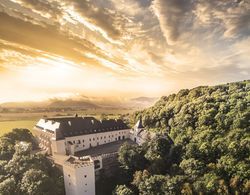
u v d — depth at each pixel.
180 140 111.25
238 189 80.81
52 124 121.62
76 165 82.69
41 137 128.25
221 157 94.75
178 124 126.94
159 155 101.12
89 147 125.94
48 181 81.62
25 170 86.25
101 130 132.88
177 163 102.69
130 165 100.25
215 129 110.69
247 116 108.62
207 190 80.75
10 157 101.06
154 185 83.44
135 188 91.88
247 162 88.81
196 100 140.38
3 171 88.12
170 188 80.62
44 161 94.88
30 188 76.56
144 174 90.12
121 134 143.12
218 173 88.44
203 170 90.06
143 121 148.50
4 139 115.06
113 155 108.75
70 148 112.88
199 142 105.69
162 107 160.12
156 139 109.88
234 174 86.62
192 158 96.25
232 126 107.88
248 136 98.75
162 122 139.38
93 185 87.12
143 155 104.25
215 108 124.50
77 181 82.69
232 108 120.06
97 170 101.38
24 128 136.88
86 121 131.62
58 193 83.56
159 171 95.69
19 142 113.00
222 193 79.25
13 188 79.31
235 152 93.19
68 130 119.38
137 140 135.50
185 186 81.06
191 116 124.69
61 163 95.69
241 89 146.50
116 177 102.50
